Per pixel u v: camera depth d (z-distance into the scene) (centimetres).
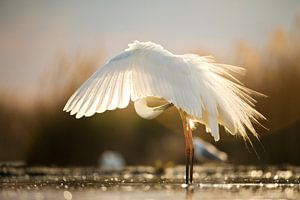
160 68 1140
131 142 2969
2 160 2733
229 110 1157
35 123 2778
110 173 1905
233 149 2728
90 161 2788
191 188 1248
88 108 1084
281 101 2636
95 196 1065
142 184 1368
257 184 1359
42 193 1134
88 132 2827
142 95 1118
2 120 2809
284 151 2648
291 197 1036
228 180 1495
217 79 1193
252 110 1205
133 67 1133
